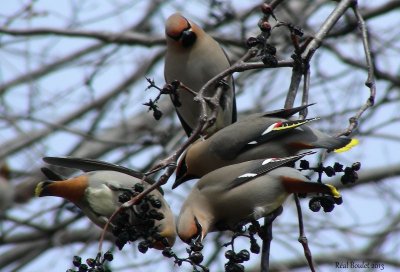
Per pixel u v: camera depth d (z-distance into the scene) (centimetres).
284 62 965
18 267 1786
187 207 922
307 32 1683
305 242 841
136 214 824
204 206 916
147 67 1767
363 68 1650
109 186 970
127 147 1712
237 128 968
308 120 932
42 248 1781
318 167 876
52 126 1627
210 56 1236
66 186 971
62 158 985
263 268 837
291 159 897
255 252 845
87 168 995
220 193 909
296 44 953
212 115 850
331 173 871
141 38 1706
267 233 854
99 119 1831
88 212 991
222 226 930
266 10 938
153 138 1631
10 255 1789
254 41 929
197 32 1242
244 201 899
